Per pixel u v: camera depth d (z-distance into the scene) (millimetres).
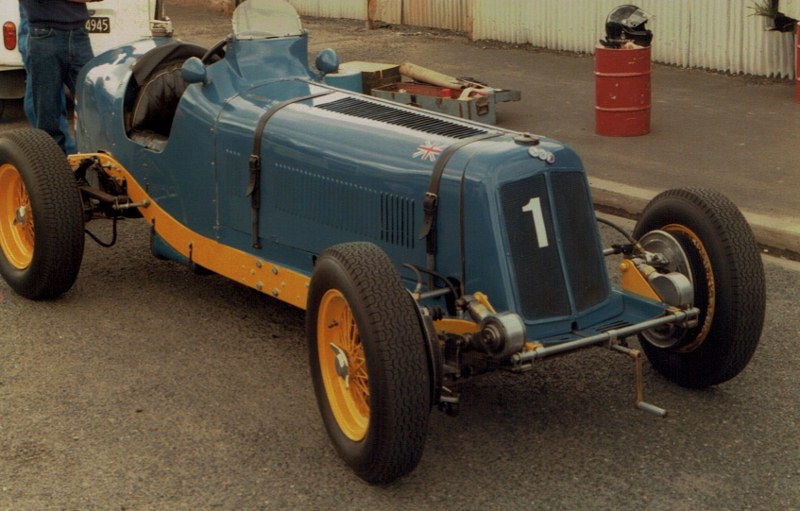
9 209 6445
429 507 4320
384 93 10352
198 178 5988
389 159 4969
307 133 5367
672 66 12445
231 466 4641
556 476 4520
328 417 4613
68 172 6145
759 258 4914
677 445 4750
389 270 4254
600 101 9617
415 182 4828
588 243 4859
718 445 4746
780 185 8102
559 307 4727
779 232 7172
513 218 4605
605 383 5336
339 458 4695
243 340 5910
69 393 5305
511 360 4305
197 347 5820
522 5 13961
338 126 5312
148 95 6598
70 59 8438
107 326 6094
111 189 6703
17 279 6340
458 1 15094
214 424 4996
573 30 13438
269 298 6516
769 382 5336
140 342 5887
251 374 5500
